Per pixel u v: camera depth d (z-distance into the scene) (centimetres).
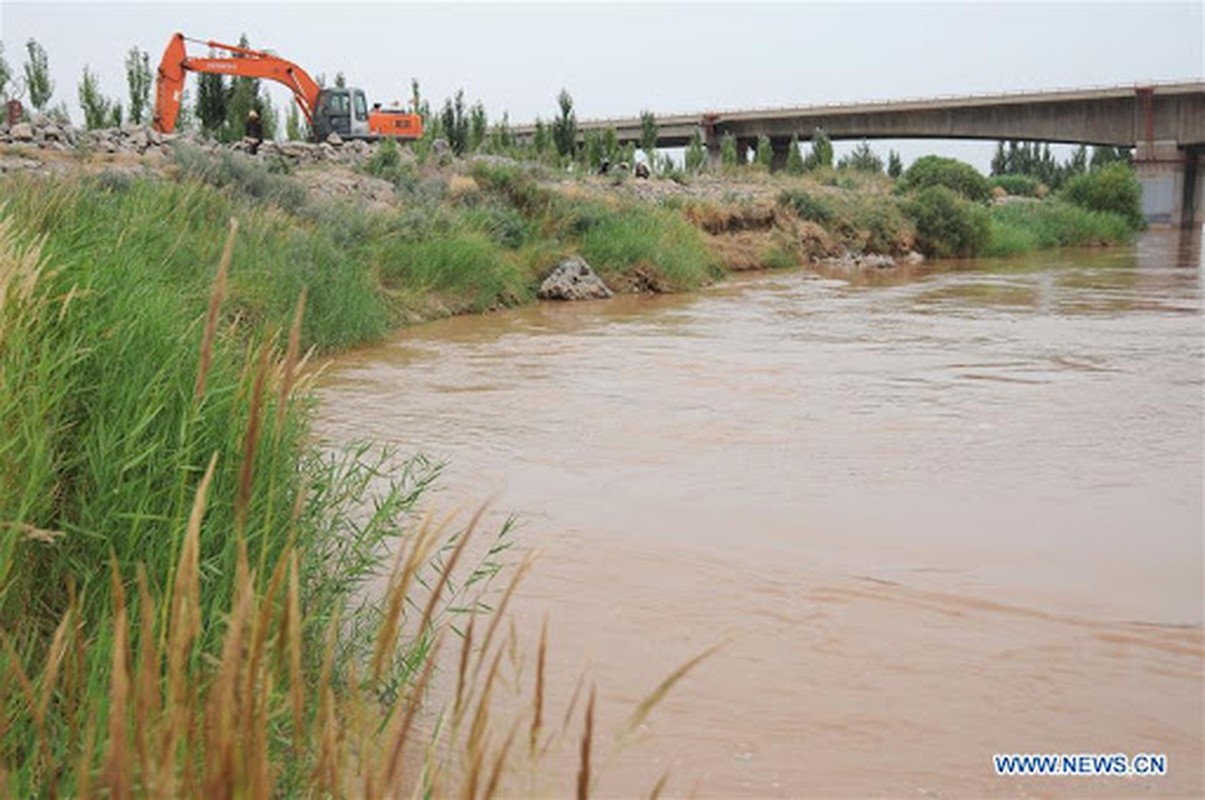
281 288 1123
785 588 441
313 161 2605
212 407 328
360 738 146
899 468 633
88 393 332
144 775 124
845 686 353
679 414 797
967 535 509
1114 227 4612
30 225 541
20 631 255
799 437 716
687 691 347
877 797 287
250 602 132
